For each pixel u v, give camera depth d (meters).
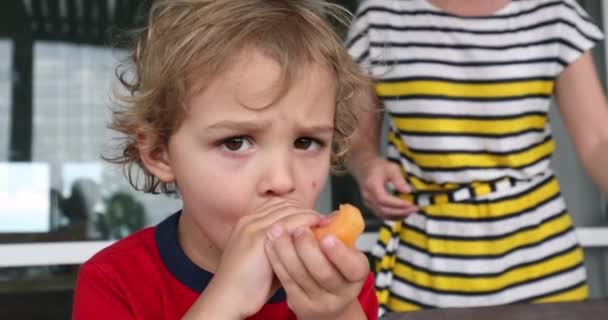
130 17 2.38
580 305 1.17
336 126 1.17
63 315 2.29
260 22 0.96
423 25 1.53
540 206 1.50
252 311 0.85
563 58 1.50
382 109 1.55
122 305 1.01
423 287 1.49
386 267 1.53
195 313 0.84
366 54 1.56
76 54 2.35
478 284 1.46
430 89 1.50
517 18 1.53
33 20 2.33
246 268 0.85
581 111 1.51
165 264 1.03
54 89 2.34
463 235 1.48
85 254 2.29
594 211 2.59
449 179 1.50
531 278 1.47
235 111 0.89
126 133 1.10
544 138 1.53
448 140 1.49
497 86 1.49
